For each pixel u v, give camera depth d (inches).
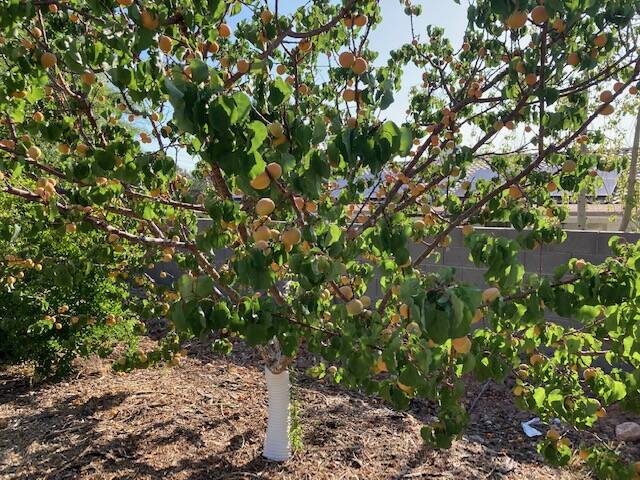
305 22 99.7
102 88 101.7
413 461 137.9
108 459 136.4
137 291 257.4
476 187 115.5
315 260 52.1
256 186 46.5
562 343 81.1
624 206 264.7
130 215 100.3
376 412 167.6
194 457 137.6
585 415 75.7
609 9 73.4
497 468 136.0
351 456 139.3
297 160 50.8
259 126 43.4
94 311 181.5
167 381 193.0
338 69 94.0
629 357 74.9
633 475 70.3
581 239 185.0
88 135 100.7
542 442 81.3
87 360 212.5
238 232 80.9
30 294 174.1
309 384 191.5
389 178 111.3
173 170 77.9
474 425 164.4
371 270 99.1
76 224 94.4
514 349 77.4
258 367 210.2
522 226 88.4
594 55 81.1
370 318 64.3
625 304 64.6
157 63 63.8
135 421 158.9
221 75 68.6
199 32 77.7
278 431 135.5
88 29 76.2
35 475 129.2
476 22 92.5
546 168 119.1
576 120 90.0
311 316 68.8
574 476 132.6
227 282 99.4
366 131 49.0
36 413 164.6
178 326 52.6
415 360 54.4
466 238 63.7
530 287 67.1
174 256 124.5
